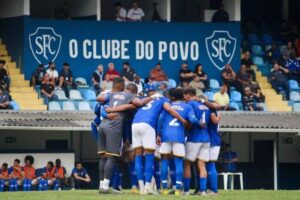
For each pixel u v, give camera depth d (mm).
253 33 98438
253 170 84750
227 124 81312
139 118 50656
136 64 91000
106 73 87625
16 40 88250
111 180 52531
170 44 92188
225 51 94000
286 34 98938
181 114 50375
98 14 90375
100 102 50938
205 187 51219
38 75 85750
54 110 82875
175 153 50531
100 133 50625
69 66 88625
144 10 95125
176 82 92000
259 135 84750
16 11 88438
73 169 76375
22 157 75125
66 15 91000
